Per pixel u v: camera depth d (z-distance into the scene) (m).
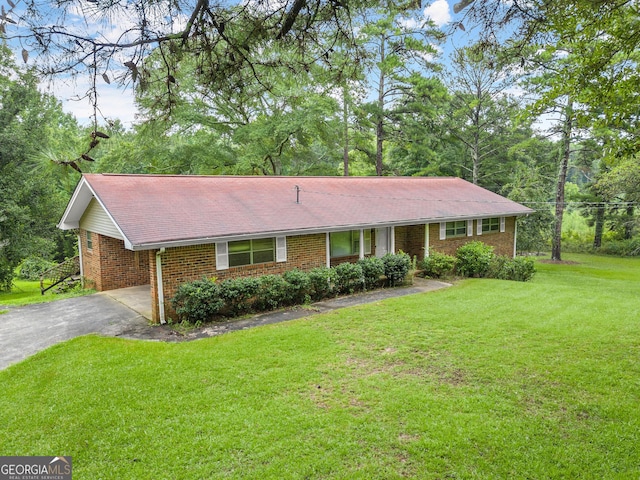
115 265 13.55
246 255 11.03
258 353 7.07
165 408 5.22
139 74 3.00
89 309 10.86
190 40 3.37
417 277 15.08
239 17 3.38
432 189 19.08
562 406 5.07
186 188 12.66
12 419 5.10
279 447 4.34
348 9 3.65
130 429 4.77
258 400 5.39
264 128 21.31
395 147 29.59
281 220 11.63
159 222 9.87
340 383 5.84
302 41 3.73
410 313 9.51
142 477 3.96
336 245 14.05
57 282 15.86
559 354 6.74
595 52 5.11
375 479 3.84
